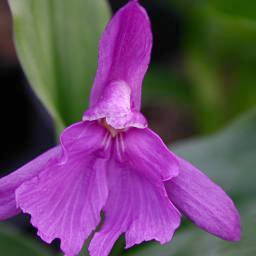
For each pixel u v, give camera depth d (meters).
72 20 0.28
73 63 0.28
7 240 0.29
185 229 0.30
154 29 0.50
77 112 0.28
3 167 0.43
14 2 0.26
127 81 0.25
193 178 0.25
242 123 0.32
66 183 0.25
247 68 0.44
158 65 0.51
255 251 0.28
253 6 0.35
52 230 0.24
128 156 0.25
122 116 0.25
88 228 0.25
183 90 0.46
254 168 0.31
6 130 0.44
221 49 0.43
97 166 0.25
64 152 0.24
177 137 0.50
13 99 0.45
